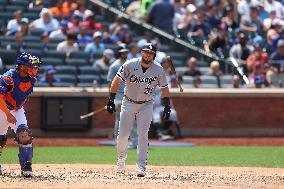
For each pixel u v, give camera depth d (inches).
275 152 1894.7
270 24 2795.3
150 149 1934.1
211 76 2449.6
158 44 2657.5
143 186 1111.0
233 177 1291.8
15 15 2659.9
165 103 1296.8
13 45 2448.3
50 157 1704.0
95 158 1686.8
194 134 2295.8
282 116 2335.1
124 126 1299.2
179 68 2501.2
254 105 2326.5
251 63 2501.2
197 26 2733.8
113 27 2689.5
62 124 2229.3
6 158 1641.2
